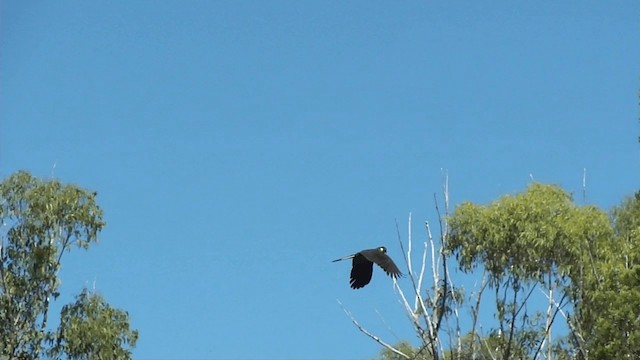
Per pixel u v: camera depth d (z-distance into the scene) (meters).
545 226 38.47
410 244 35.69
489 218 38.53
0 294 43.78
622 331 35.00
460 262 38.66
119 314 43.88
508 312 38.72
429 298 35.84
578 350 38.78
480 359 39.19
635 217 43.78
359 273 22.95
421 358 38.25
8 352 42.78
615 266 36.56
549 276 38.88
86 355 43.00
